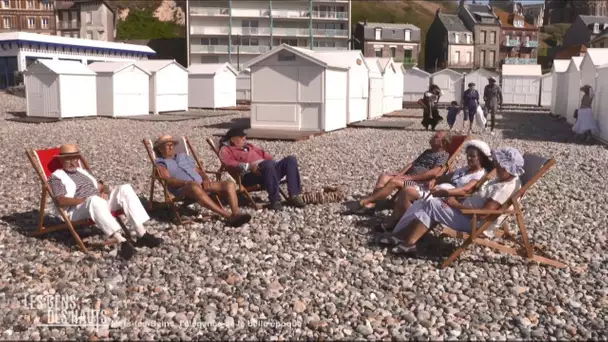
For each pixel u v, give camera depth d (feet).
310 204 28.02
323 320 15.97
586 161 43.80
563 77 93.61
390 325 15.74
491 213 19.54
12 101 113.19
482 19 287.89
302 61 61.11
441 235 22.97
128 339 14.94
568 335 15.35
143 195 30.40
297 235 23.15
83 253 21.08
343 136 59.62
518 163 19.84
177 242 22.29
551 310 16.79
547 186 33.30
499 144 55.47
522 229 20.02
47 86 79.25
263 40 251.19
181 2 317.83
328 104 62.69
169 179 24.32
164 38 273.54
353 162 41.91
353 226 24.48
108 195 22.44
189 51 246.68
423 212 20.51
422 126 73.61
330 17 252.62
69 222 21.13
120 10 307.37
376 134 62.28
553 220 26.22
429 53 296.51
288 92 62.13
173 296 17.44
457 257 20.79
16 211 26.99
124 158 43.86
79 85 81.20
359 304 17.02
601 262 20.99
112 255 20.72
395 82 103.96
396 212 22.80
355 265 20.06
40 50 160.97
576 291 18.29
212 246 21.86
